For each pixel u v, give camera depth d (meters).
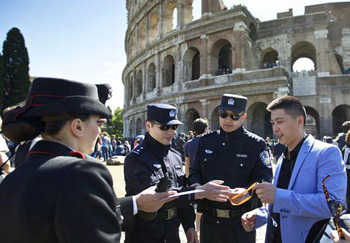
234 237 5.17
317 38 36.00
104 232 2.05
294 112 4.28
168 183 3.89
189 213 5.29
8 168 6.30
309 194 3.79
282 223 4.15
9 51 44.50
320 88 35.25
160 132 5.22
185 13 40.84
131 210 3.64
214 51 37.53
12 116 2.54
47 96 2.52
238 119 5.51
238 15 34.09
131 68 54.41
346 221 2.89
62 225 1.94
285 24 37.88
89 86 2.77
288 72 35.44
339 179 3.79
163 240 4.70
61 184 2.07
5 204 2.22
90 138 2.69
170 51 42.06
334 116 40.38
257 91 32.19
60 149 2.47
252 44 39.03
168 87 41.50
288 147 4.56
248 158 5.41
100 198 2.13
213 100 35.75
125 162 5.09
